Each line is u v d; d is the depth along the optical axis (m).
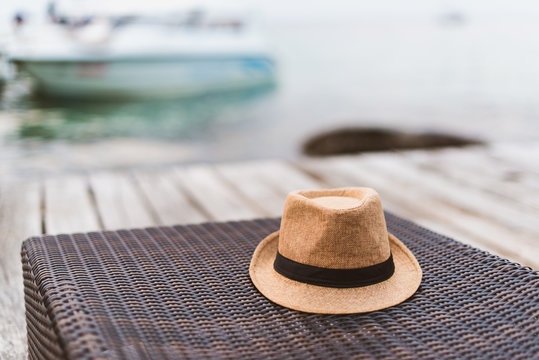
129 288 1.51
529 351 1.21
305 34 41.09
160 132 14.00
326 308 1.40
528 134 12.94
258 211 3.53
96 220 3.34
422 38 38.12
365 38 38.50
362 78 23.02
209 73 16.86
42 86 15.19
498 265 1.67
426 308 1.42
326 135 13.52
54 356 1.28
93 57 14.83
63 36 14.59
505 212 3.38
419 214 3.37
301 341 1.28
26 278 1.70
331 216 1.43
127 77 15.40
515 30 43.41
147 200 3.79
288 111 16.80
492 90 19.52
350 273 1.45
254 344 1.26
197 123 14.98
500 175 4.29
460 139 12.66
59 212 3.49
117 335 1.25
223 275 1.64
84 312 1.32
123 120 14.80
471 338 1.28
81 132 13.31
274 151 12.56
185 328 1.32
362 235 1.44
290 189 4.05
